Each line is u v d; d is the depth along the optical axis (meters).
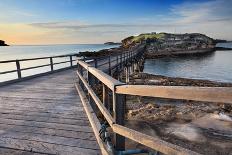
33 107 5.75
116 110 2.50
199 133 5.89
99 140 3.26
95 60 12.51
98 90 8.69
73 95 7.13
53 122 4.59
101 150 3.11
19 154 3.32
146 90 1.98
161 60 70.12
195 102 9.80
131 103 9.59
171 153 1.79
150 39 115.88
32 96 7.05
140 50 41.41
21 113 5.25
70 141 3.68
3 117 4.98
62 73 13.67
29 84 9.45
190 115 7.42
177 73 38.50
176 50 109.62
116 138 2.72
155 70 43.38
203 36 147.25
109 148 2.78
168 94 1.78
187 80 21.59
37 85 9.17
